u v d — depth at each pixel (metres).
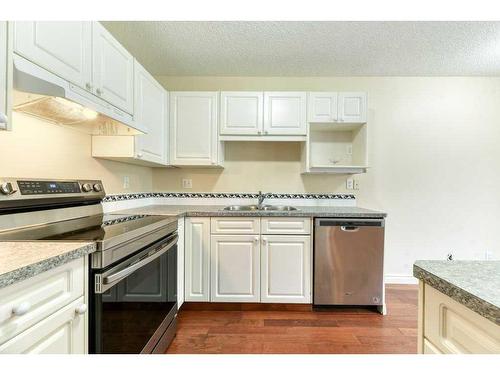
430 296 0.72
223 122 2.59
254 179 2.94
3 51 0.91
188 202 2.94
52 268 0.78
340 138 2.92
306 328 2.02
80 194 1.70
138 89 1.98
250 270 2.28
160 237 1.60
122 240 1.13
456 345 0.62
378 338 1.90
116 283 1.09
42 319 0.76
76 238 1.04
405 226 2.96
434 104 2.94
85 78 1.37
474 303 0.54
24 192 1.29
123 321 1.16
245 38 2.21
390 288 2.82
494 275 0.67
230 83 2.94
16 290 0.68
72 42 1.27
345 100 2.58
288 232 2.26
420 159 2.95
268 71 2.82
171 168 2.94
